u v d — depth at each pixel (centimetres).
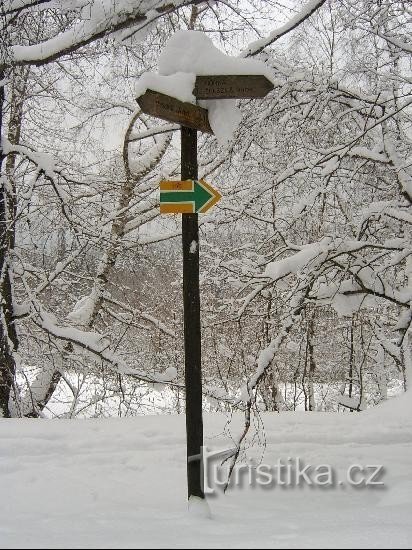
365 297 728
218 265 798
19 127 1031
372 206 736
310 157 781
